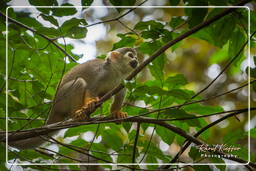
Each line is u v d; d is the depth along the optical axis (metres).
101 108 11.30
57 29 8.23
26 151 10.29
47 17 8.02
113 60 12.67
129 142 10.32
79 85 12.10
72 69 12.86
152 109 9.92
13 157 9.41
